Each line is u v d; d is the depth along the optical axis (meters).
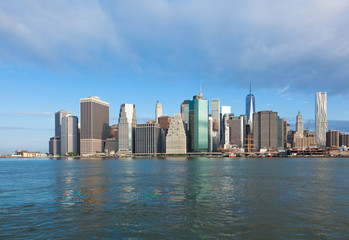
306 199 57.34
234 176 111.94
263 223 39.28
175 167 191.50
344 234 34.44
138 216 43.44
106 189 73.31
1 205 52.25
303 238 33.12
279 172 134.00
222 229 36.72
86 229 36.91
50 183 88.81
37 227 37.81
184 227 37.62
